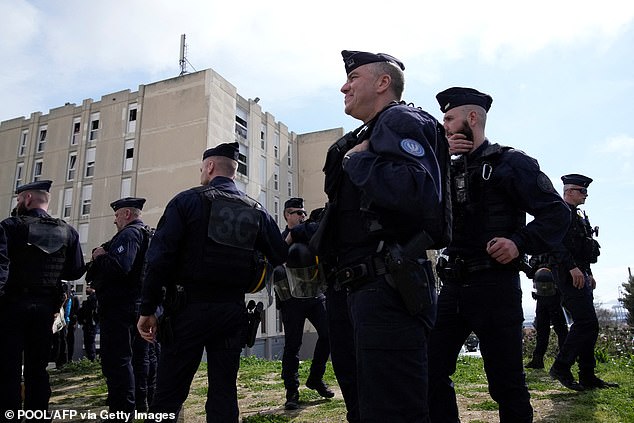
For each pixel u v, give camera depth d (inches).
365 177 65.5
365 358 66.5
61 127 1202.0
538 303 255.3
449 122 116.3
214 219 113.4
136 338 196.2
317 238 76.9
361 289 69.9
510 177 105.9
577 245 183.2
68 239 167.5
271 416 173.0
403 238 70.1
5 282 141.1
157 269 108.3
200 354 112.0
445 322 113.7
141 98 1119.6
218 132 1072.2
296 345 194.4
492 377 106.5
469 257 109.3
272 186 1263.5
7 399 142.8
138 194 1072.2
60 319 179.5
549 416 150.7
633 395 176.6
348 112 85.0
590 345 185.5
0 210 1221.1
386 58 83.4
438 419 111.3
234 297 115.3
